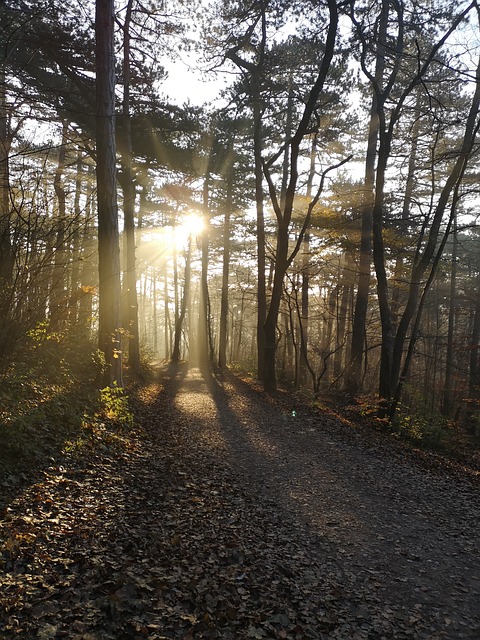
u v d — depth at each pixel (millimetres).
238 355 48188
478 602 4773
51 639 3447
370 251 20266
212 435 11508
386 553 5781
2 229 7957
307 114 16953
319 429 13281
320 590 4746
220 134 23516
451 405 29625
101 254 11953
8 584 3988
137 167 21062
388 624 4262
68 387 9891
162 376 26828
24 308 7980
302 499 7477
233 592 4492
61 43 14523
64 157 21797
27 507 5438
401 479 9109
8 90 12797
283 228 18875
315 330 56688
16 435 6562
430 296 34625
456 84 17562
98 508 5914
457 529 6750
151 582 4410
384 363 15703
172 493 6961
